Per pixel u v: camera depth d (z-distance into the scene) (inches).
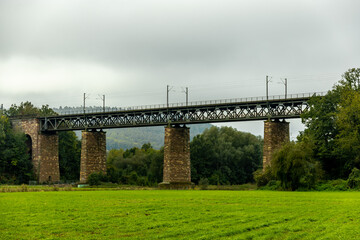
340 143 3636.8
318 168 3503.9
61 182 6151.6
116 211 1713.8
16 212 1705.2
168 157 4815.5
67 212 1691.7
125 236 1144.2
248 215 1530.5
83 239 1111.0
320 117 3890.3
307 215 1537.9
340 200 2201.0
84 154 5374.0
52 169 6072.8
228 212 1641.2
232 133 7381.9
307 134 3964.1
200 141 6594.5
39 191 3715.6
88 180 5251.0
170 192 3459.6
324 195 2687.0
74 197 2662.4
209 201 2224.4
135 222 1375.5
